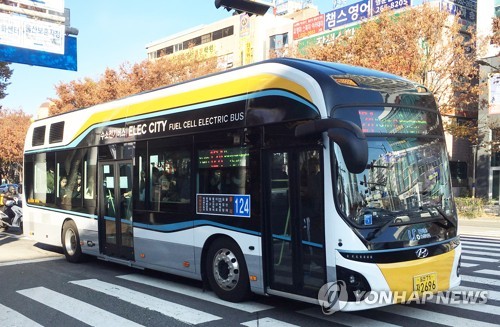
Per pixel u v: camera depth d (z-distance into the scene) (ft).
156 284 25.36
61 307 20.86
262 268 19.45
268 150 19.56
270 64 20.39
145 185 25.89
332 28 125.59
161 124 25.12
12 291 23.91
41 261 33.37
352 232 16.49
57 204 34.22
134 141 26.89
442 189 19.17
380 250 16.53
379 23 69.92
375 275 16.34
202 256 22.41
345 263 16.42
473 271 28.99
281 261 18.92
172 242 23.94
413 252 17.15
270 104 19.60
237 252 20.79
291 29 141.69
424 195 18.44
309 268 17.74
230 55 169.48
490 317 19.02
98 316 19.43
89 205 30.66
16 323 18.61
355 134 15.37
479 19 94.22
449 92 75.66
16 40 40.70
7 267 30.94
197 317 19.08
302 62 19.74
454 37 71.31
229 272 21.26
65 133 33.83
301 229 18.08
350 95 17.99
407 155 18.38
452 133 82.69
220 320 18.65
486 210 78.95
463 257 34.83
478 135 85.81
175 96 24.58
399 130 18.56
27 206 38.47
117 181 28.22
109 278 27.14
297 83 18.65
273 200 19.29
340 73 18.75
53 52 42.55
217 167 21.72
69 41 44.78
